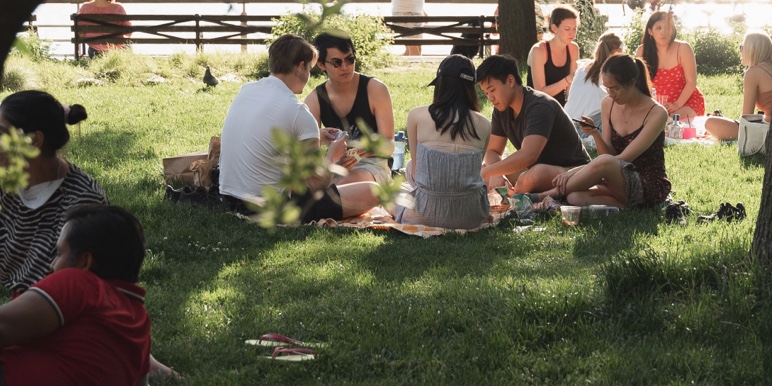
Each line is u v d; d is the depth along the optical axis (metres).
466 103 6.64
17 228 3.69
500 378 4.11
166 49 19.98
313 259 5.95
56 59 17.09
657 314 4.64
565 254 6.05
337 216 6.80
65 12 23.64
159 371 4.07
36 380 3.04
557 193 7.27
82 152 9.41
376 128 7.20
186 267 5.77
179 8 22.58
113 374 3.14
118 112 12.27
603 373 4.12
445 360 4.27
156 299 5.09
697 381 4.03
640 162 7.27
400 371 4.23
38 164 3.61
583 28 17.14
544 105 7.25
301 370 4.18
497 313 4.75
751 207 7.23
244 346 4.47
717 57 16.77
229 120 6.83
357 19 16.95
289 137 1.95
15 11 1.57
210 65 16.48
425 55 19.58
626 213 6.99
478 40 18.30
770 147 4.89
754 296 4.64
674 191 7.80
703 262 5.10
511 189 7.55
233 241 6.26
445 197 6.57
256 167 6.72
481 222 6.74
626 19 19.48
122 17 18.05
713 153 9.38
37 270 3.70
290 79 6.75
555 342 4.43
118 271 3.23
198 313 4.88
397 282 5.44
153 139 10.34
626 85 7.17
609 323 4.61
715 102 13.41
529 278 5.44
